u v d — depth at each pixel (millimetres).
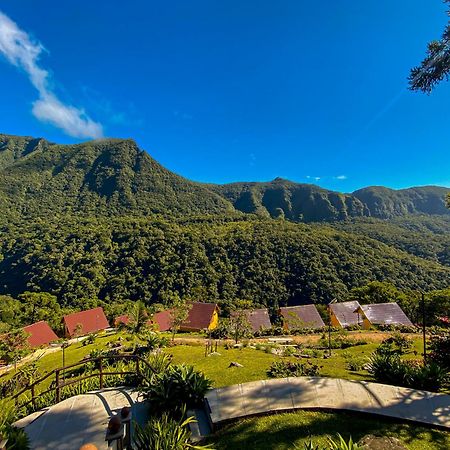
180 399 5875
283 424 5262
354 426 5219
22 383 11539
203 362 11695
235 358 12180
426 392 6238
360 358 12109
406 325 27172
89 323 40250
